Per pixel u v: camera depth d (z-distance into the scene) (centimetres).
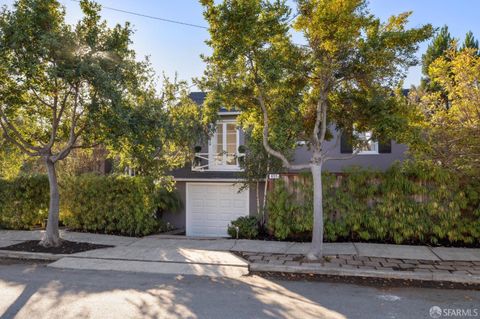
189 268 939
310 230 1226
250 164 1423
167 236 1354
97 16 1095
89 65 998
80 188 1445
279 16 938
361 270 881
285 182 1260
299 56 977
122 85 1091
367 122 1031
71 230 1466
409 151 1213
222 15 919
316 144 1002
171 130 1216
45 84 1067
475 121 1151
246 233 1321
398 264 932
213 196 1711
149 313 631
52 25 1046
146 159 1289
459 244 1138
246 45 915
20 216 1481
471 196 1122
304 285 812
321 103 1008
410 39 933
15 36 976
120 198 1393
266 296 730
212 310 647
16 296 724
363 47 924
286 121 963
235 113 1662
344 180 1230
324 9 880
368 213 1199
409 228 1159
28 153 1174
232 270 924
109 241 1251
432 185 1159
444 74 1273
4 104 1134
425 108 1378
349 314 632
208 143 1695
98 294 738
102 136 1093
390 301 704
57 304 675
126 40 1116
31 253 1084
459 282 829
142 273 909
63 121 1267
